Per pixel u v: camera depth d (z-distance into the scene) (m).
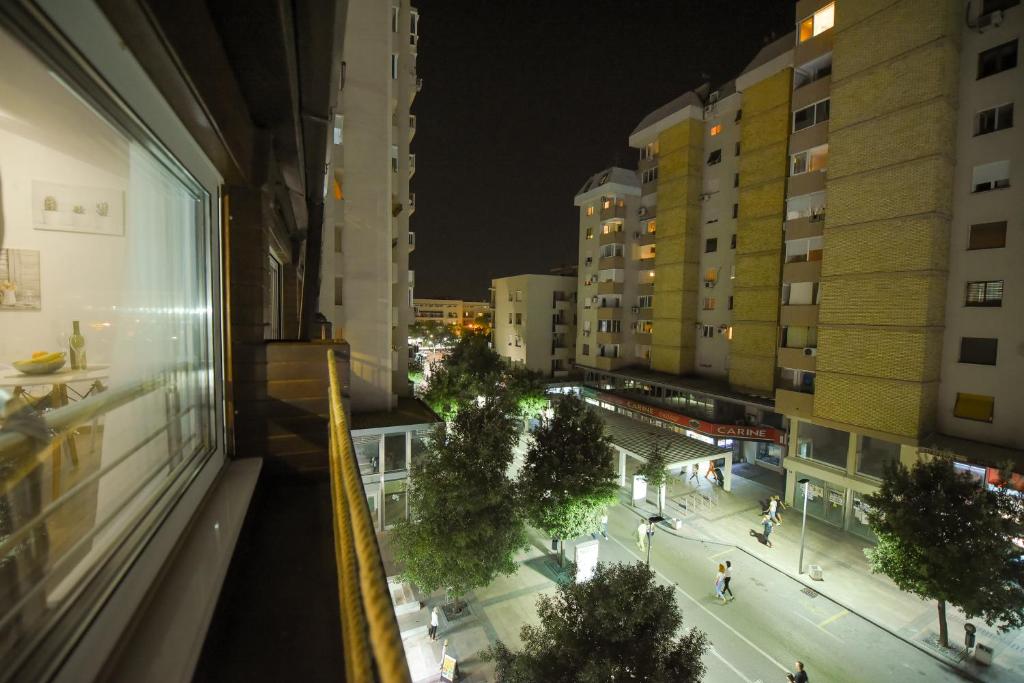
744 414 25.03
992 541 10.12
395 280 22.67
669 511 20.22
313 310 11.27
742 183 23.77
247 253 3.94
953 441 14.95
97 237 2.19
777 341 22.28
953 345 15.36
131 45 1.76
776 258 22.16
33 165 1.95
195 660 1.76
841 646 12.27
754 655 11.94
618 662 7.39
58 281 2.06
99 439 2.05
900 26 15.40
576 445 14.21
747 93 23.44
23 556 1.48
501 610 13.61
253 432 4.06
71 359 2.04
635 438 22.80
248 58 2.92
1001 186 14.28
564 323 45.03
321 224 9.75
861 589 14.70
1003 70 14.13
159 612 1.99
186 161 2.82
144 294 2.50
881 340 16.08
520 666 7.70
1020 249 13.91
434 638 12.17
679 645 7.94
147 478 2.45
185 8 1.96
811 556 16.56
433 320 121.94
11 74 1.50
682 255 28.47
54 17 1.36
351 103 18.27
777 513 17.86
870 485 17.12
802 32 19.58
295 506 3.70
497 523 11.65
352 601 1.27
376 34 18.47
